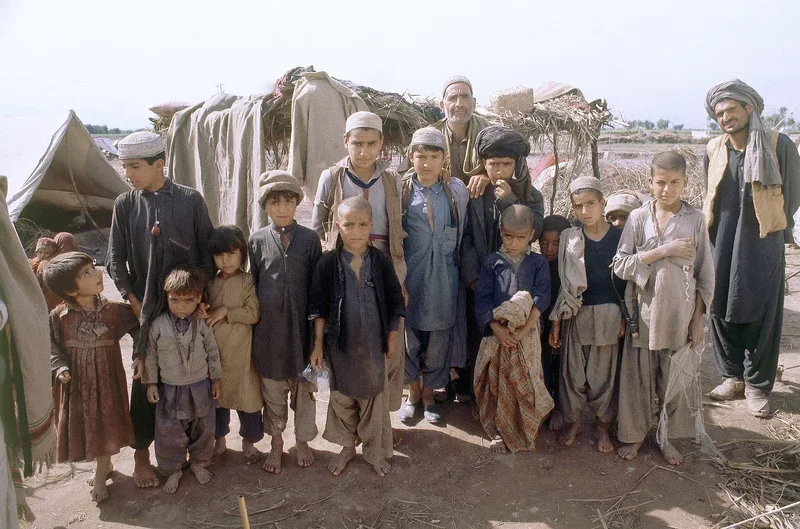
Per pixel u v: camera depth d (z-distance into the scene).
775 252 4.02
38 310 2.31
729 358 4.36
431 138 3.66
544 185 8.77
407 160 4.29
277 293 3.29
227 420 3.59
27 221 10.51
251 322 3.31
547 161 8.37
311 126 6.03
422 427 4.06
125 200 3.25
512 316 3.41
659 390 3.60
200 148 7.35
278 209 3.27
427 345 3.97
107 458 3.28
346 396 3.41
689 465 3.55
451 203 3.85
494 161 3.84
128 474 3.52
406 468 3.57
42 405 2.33
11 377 2.27
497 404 3.69
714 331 4.37
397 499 3.28
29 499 3.28
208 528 3.04
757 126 3.93
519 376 3.60
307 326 3.43
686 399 3.57
